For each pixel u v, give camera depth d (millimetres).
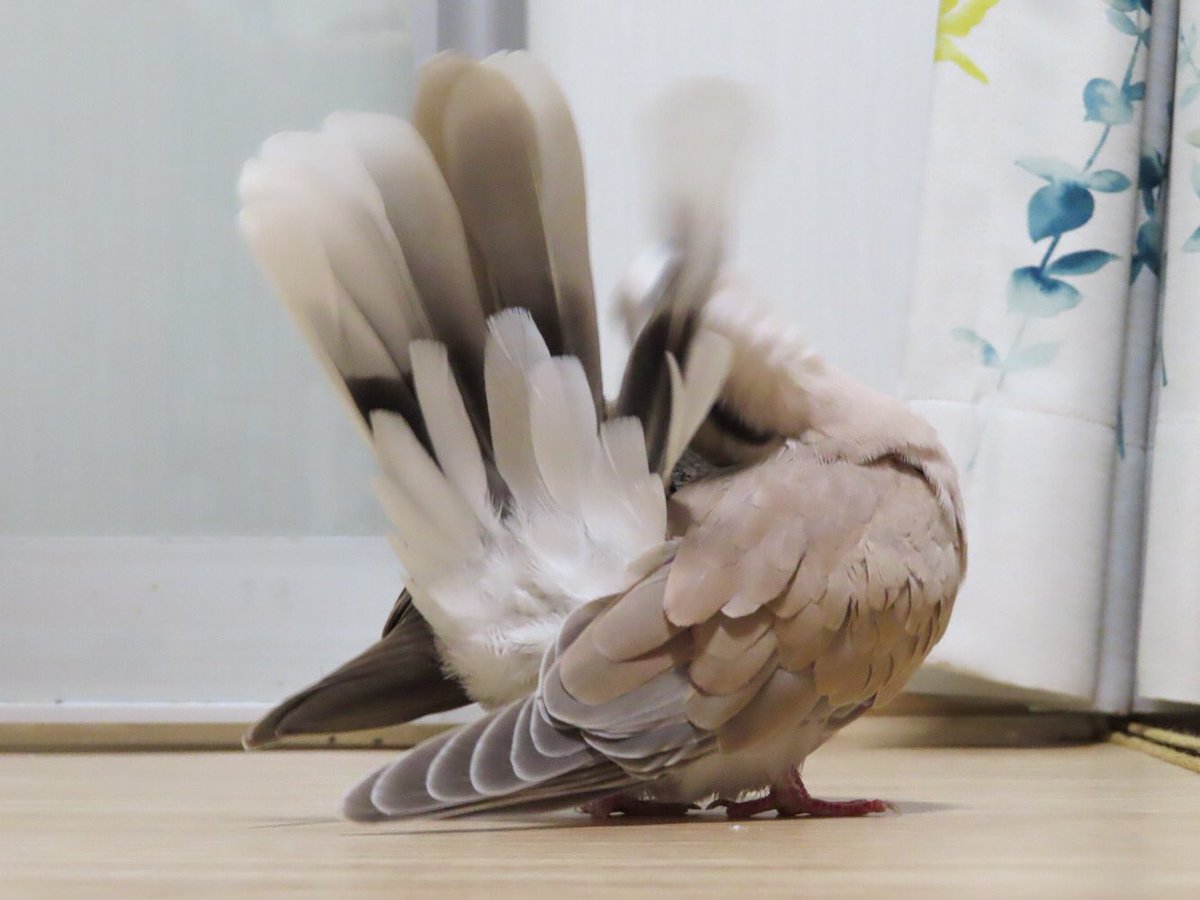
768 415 748
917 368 990
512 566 730
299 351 1104
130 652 1067
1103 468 972
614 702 700
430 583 736
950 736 1016
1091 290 972
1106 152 975
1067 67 979
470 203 721
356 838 708
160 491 1099
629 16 1057
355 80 1106
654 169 714
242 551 1079
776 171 1058
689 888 627
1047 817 752
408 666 755
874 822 739
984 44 989
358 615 1078
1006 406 972
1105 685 998
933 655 965
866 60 1060
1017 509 964
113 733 1026
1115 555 1002
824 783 857
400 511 728
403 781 688
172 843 700
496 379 721
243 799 816
